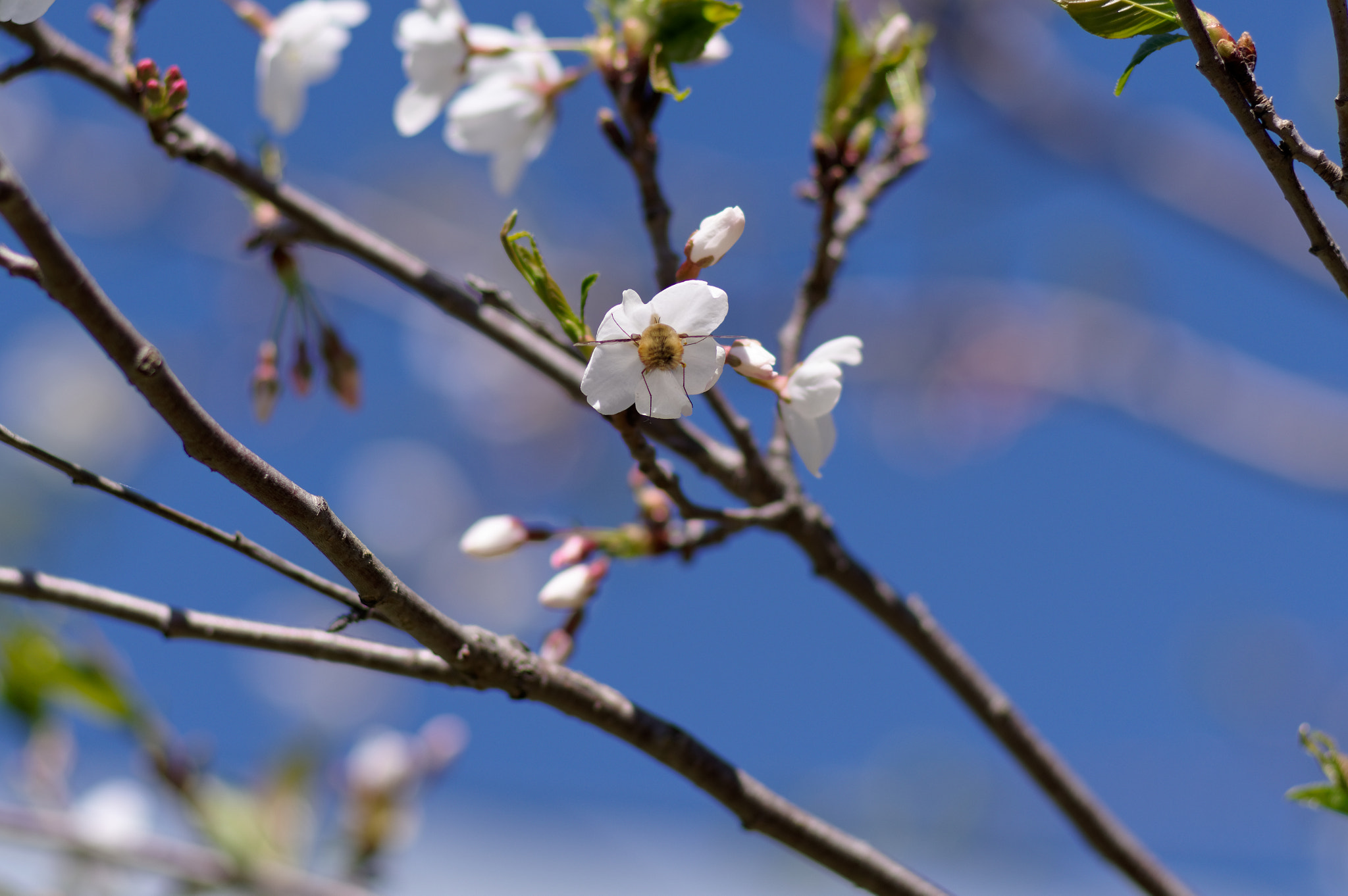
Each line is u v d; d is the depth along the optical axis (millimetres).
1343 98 1069
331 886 1318
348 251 1225
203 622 1104
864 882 1136
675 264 1181
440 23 1229
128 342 1040
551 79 1238
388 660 1111
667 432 1198
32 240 1029
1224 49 1079
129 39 1214
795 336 1210
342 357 1238
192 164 1213
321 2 1240
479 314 1220
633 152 1182
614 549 1191
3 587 1096
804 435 1143
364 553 1075
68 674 1274
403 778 1381
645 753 1124
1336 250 1076
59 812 1331
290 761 1340
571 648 1181
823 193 1212
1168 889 1219
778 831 1132
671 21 1174
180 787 1305
